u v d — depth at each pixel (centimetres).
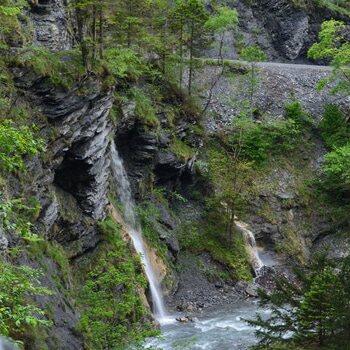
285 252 3023
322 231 3192
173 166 2775
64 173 1930
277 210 3175
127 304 1309
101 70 1967
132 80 2620
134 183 2609
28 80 1652
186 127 3069
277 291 1457
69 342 1253
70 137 1794
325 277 1238
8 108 1533
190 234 2811
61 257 1597
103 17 2358
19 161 999
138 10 2923
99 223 2045
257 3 4947
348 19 5166
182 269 2616
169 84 3034
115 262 1952
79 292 1730
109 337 1296
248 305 2402
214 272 2653
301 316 1252
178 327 2055
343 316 1173
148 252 2383
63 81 1734
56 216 1717
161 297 2312
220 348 1808
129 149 2638
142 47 3056
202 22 3181
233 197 2812
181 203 2989
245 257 2805
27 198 1507
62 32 2339
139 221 2503
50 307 1298
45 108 1702
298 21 4953
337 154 3216
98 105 1942
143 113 2581
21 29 1848
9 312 837
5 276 883
